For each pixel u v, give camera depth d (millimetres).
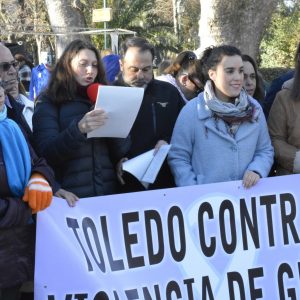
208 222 3174
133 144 3490
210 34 8273
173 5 29734
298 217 3311
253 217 3238
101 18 21406
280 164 3529
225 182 3201
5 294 2887
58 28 14672
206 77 3734
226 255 3188
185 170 3289
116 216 3035
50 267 2908
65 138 2889
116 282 3014
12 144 2748
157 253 3090
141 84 3475
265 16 8406
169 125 3604
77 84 3180
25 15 28375
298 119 3451
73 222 2959
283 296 3256
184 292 3113
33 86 6176
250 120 3264
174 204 3125
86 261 2969
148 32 28047
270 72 17844
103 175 3168
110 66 4797
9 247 2838
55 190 2887
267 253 3248
